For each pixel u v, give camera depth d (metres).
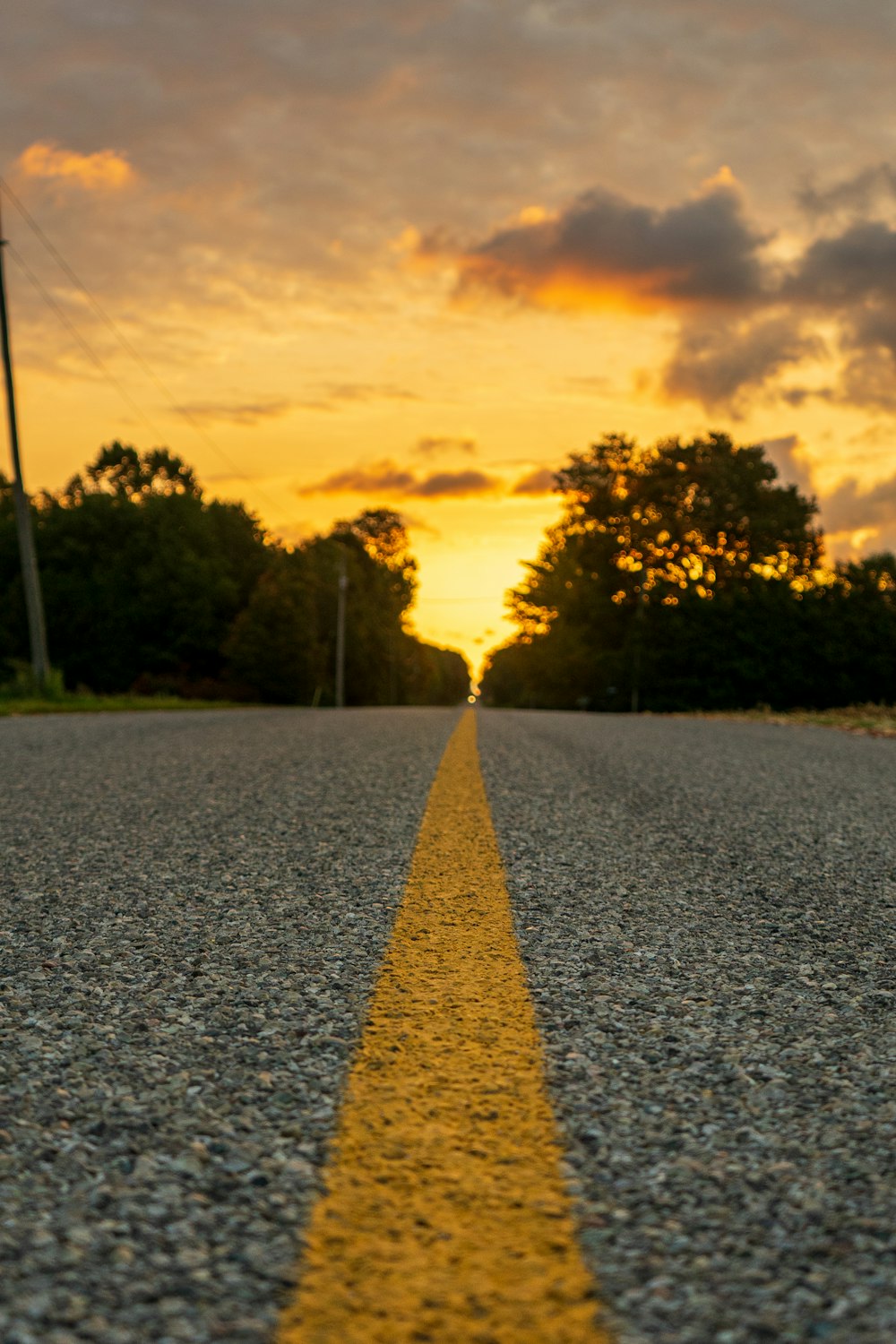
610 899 3.16
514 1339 1.02
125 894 3.17
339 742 9.77
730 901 3.15
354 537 82.06
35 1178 1.36
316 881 3.39
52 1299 1.09
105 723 13.12
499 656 99.88
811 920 2.91
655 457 52.28
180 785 5.98
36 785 5.93
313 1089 1.66
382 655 79.12
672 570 50.69
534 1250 1.19
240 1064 1.77
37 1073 1.73
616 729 13.49
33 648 21.39
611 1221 1.25
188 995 2.18
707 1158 1.43
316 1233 1.22
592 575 53.72
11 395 21.11
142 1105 1.60
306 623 56.12
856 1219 1.26
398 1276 1.13
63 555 55.75
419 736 11.13
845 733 13.02
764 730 13.62
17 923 2.80
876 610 42.06
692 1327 1.04
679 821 4.78
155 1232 1.22
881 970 2.41
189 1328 1.04
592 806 5.29
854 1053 1.86
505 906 3.05
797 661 42.97
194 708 24.55
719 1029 1.98
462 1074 1.73
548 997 2.17
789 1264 1.16
